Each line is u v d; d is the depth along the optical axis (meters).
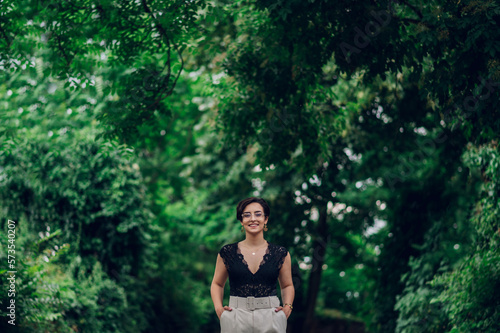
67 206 12.21
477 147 9.12
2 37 8.30
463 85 7.29
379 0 7.35
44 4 7.80
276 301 5.27
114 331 11.60
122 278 12.74
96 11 8.08
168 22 7.91
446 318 10.15
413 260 12.38
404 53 7.97
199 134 17.91
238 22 9.73
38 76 13.28
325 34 8.12
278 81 9.18
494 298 8.16
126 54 8.42
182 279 15.64
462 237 11.80
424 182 13.36
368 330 13.47
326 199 15.22
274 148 9.95
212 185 16.64
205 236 17.98
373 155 14.84
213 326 17.81
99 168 12.27
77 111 13.11
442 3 7.40
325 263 19.14
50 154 12.00
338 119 10.71
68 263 11.70
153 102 8.69
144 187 13.09
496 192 9.09
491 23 6.90
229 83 9.79
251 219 5.32
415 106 12.75
